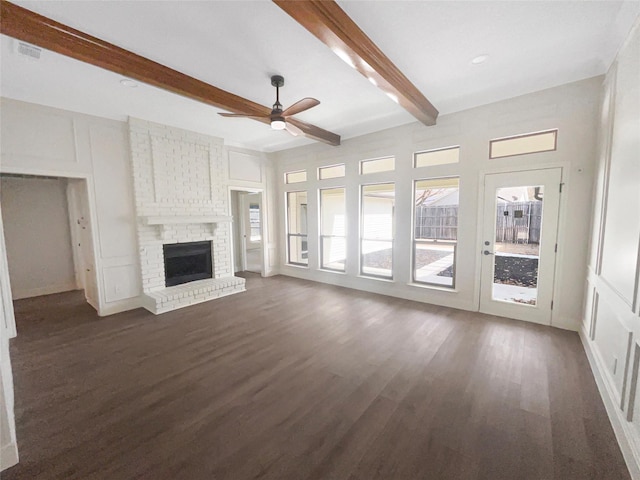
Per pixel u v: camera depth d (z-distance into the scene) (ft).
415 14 6.81
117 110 12.66
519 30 7.43
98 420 6.40
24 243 16.35
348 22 6.89
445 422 6.22
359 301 14.92
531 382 7.63
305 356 9.23
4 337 8.68
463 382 7.66
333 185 17.95
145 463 5.26
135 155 13.65
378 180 15.78
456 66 9.22
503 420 6.25
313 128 14.98
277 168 20.97
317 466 5.17
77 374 8.29
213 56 8.56
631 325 5.68
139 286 14.28
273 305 14.42
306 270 20.13
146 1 6.28
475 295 12.95
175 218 14.48
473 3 6.46
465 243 13.03
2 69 8.89
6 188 15.75
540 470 5.02
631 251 5.99
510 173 11.66
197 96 10.10
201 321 12.35
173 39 7.71
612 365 6.73
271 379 7.95
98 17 6.81
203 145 16.33
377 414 6.50
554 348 9.46
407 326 11.47
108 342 10.37
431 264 21.49
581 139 10.16
